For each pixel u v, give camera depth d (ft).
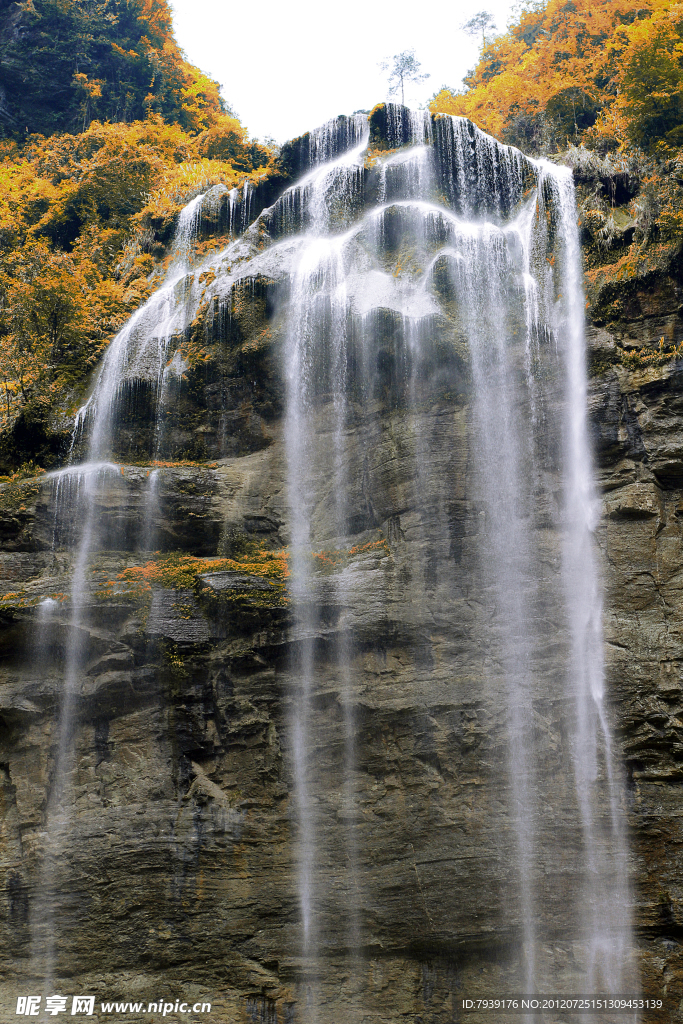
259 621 67.41
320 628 67.31
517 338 77.41
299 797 63.72
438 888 59.88
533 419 73.05
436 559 69.36
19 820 64.18
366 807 62.75
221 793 64.34
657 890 58.18
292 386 83.97
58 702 66.90
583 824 60.13
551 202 84.84
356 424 79.97
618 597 65.41
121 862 61.98
